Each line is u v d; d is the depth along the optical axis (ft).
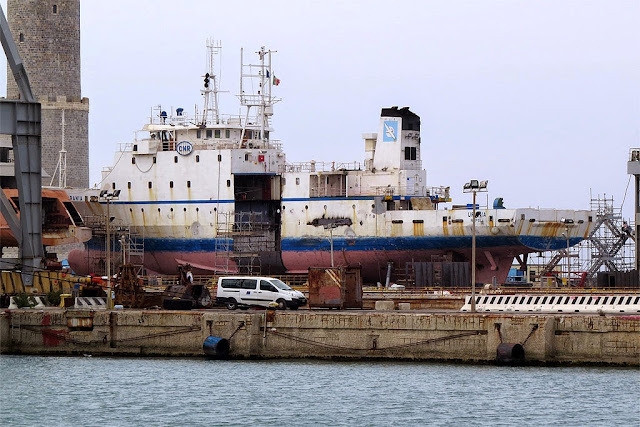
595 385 471.62
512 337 502.38
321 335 529.86
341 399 462.19
